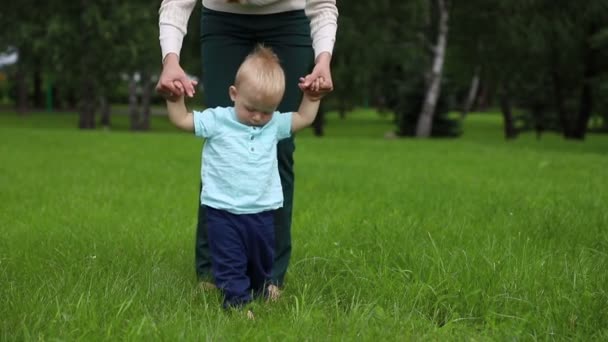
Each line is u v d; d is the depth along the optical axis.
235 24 4.23
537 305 3.72
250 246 3.85
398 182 9.78
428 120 30.67
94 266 4.47
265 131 3.86
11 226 6.10
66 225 6.17
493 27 28.44
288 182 4.27
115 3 31.86
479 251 4.79
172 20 3.98
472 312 3.74
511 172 11.52
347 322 3.42
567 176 10.91
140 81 39.97
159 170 10.98
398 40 29.91
